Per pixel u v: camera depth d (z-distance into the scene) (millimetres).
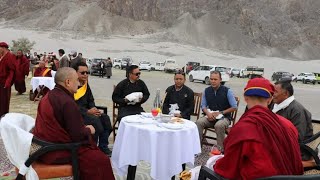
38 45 105188
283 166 2773
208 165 3930
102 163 3947
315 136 4547
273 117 2938
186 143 4801
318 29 192375
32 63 26234
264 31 181125
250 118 2875
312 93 29922
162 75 43625
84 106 6117
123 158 4805
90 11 163500
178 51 114750
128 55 102438
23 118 4297
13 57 8148
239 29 178000
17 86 13938
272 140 2781
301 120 4582
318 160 4234
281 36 182750
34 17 166625
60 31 139500
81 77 5984
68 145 3779
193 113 7297
